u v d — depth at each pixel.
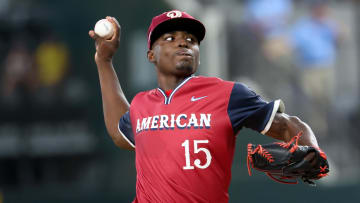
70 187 33.53
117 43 11.39
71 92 36.94
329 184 30.83
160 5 38.09
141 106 9.82
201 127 8.85
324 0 39.62
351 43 39.62
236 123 8.92
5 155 34.94
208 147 8.81
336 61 39.31
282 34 39.59
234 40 39.50
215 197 8.95
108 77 11.54
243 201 28.00
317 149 8.25
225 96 8.98
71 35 38.06
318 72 38.50
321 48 38.53
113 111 11.16
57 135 35.53
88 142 35.53
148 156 9.24
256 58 39.62
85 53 37.88
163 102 9.39
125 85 37.22
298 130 8.73
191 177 8.82
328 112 38.00
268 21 39.81
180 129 8.95
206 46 38.06
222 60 38.53
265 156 8.35
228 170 9.13
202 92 9.13
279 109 8.90
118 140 10.96
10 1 38.25
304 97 38.41
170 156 8.93
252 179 28.48
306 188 27.69
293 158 8.16
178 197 8.87
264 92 38.62
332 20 39.38
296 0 40.16
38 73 37.09
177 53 9.52
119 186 33.31
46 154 35.31
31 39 37.81
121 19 37.97
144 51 37.56
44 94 36.78
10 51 37.25
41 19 37.91
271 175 8.88
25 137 35.44
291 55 39.16
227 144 8.95
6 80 36.81
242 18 40.16
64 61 37.47
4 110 36.09
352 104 37.94
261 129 8.93
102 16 38.25
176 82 9.71
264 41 39.75
